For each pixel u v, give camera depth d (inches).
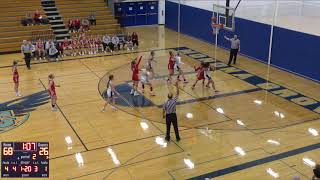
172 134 477.4
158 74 706.2
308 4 853.8
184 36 1018.1
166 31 1080.2
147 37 1003.3
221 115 533.6
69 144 450.6
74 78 682.8
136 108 557.0
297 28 719.1
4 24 883.4
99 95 604.1
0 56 828.0
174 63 668.7
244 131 484.7
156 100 586.6
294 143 452.4
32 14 927.7
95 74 706.2
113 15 1047.6
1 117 523.8
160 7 1141.7
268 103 574.9
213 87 624.4
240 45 832.3
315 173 327.3
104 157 422.3
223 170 395.5
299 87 642.8
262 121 514.0
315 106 563.8
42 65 762.8
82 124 504.7
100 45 873.5
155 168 400.2
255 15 842.8
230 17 847.1
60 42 848.3
